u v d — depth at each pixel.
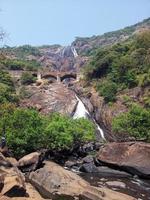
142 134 69.44
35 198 37.22
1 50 56.50
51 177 44.38
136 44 134.50
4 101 89.06
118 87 111.50
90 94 120.06
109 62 130.75
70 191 41.56
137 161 54.75
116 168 56.38
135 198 41.34
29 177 47.22
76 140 68.56
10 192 35.19
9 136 56.22
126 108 98.94
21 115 59.38
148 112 70.94
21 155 57.06
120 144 58.19
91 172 55.72
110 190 42.78
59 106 103.31
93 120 107.06
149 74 105.88
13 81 132.62
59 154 64.88
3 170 38.94
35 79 140.38
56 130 63.00
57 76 155.25
